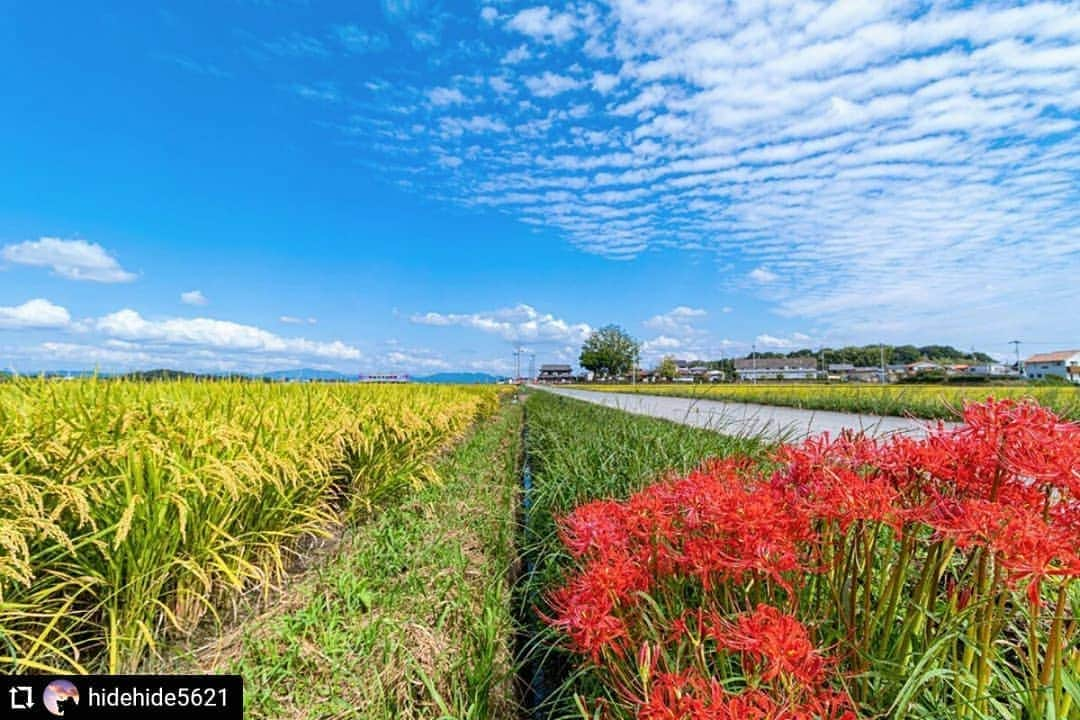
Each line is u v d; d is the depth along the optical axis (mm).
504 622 2953
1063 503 1335
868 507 1476
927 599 1577
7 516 2184
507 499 5918
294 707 2279
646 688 1368
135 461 2490
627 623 1749
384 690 2336
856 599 1754
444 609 2998
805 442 1861
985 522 1282
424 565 3785
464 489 6301
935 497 1551
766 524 1480
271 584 3189
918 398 17297
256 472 2984
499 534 4387
